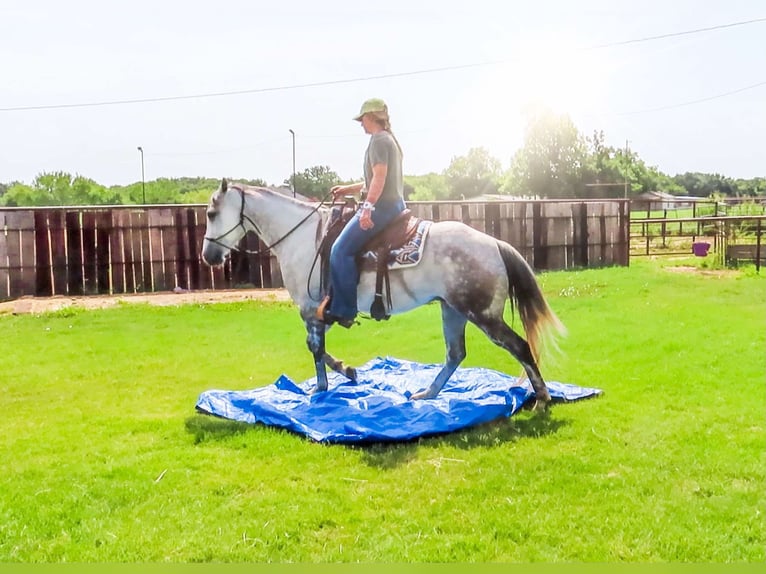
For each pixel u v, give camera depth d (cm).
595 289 1267
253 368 736
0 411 579
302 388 618
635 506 376
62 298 1298
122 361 768
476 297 525
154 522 368
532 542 342
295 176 3894
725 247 1688
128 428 526
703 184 8625
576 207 1695
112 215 1353
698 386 605
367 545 341
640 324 898
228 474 431
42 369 731
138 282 1377
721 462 430
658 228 3073
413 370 676
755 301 1091
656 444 466
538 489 401
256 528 359
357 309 552
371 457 455
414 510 378
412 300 542
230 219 591
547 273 1581
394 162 523
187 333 937
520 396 566
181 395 629
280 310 1138
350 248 527
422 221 546
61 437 507
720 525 353
